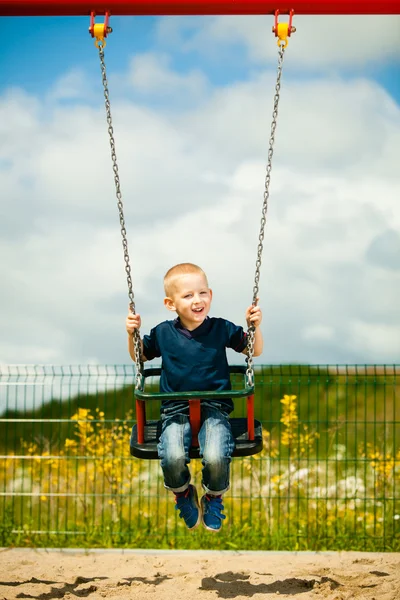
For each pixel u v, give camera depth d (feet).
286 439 23.11
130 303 14.48
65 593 16.87
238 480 28.32
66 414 27.07
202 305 14.38
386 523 23.58
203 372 14.56
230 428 14.37
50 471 23.67
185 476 14.29
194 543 22.38
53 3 17.02
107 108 15.53
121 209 14.89
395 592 16.42
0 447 27.09
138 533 22.90
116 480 23.81
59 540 22.59
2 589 17.08
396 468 23.31
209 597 16.57
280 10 17.01
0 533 22.82
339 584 17.46
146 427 15.65
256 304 14.29
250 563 19.72
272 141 15.16
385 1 16.84
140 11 17.16
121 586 17.48
